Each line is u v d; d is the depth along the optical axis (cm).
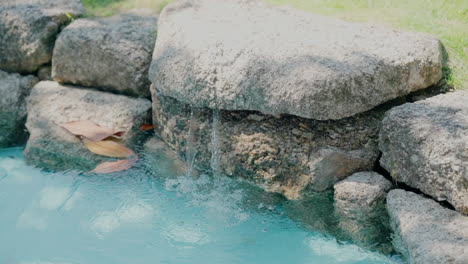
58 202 411
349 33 408
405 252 328
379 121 384
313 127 383
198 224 383
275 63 372
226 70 386
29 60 509
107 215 396
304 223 376
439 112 352
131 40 471
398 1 474
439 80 400
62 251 367
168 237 375
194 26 427
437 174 334
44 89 501
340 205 375
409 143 347
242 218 385
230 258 356
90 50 477
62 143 462
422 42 396
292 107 360
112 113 471
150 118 475
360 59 370
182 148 435
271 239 368
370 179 374
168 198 406
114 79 480
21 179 436
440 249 301
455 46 417
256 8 461
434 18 448
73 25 497
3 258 362
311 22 430
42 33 498
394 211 347
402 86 379
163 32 444
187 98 407
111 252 365
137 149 454
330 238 364
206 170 423
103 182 425
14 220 394
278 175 393
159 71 424
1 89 510
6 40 512
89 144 450
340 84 354
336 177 383
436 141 331
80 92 491
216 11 454
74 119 476
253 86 373
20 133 495
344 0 480
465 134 324
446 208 335
